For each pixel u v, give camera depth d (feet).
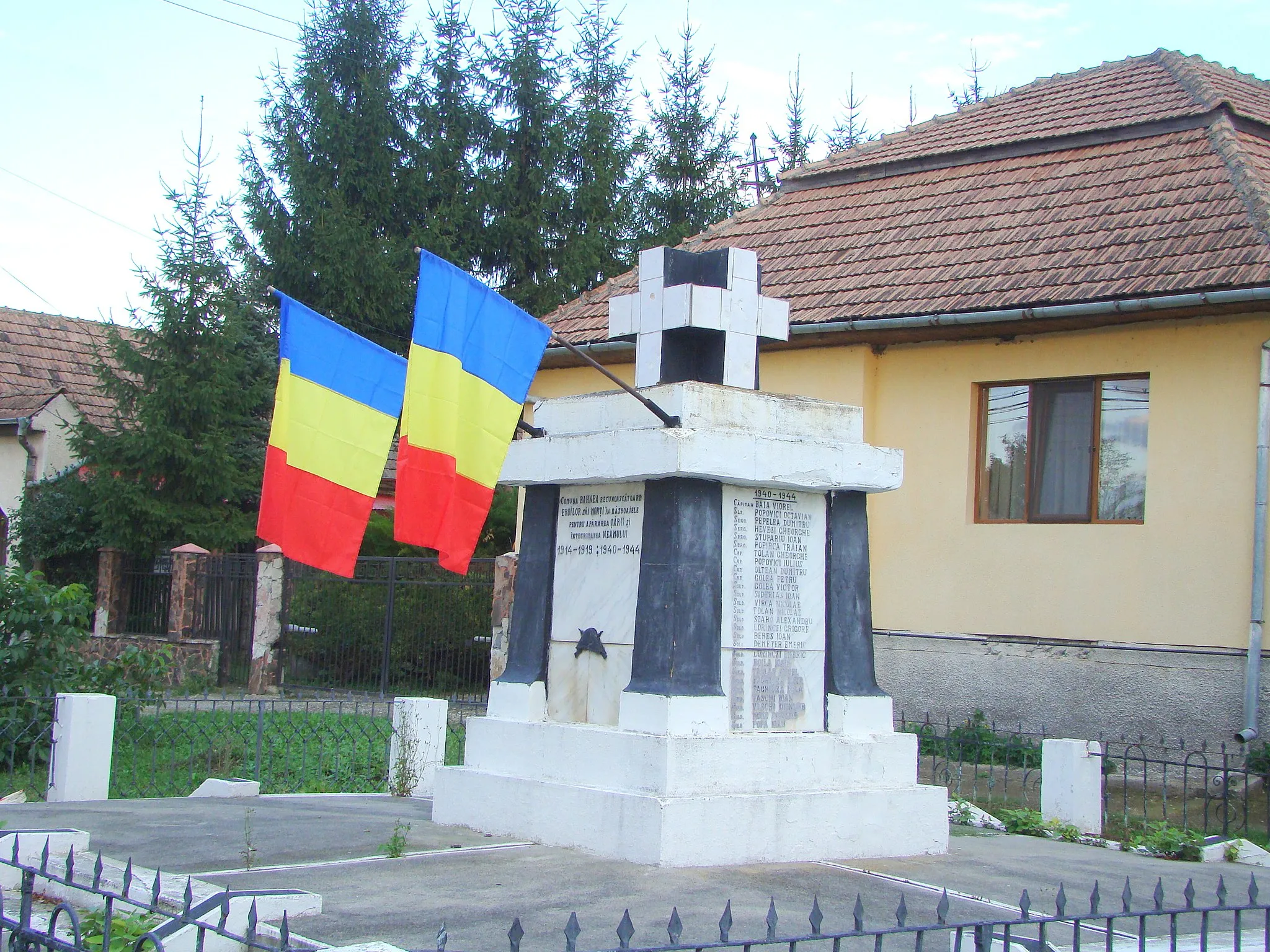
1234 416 38.60
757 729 24.47
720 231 57.72
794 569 25.44
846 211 54.24
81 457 73.00
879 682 45.50
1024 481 43.57
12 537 79.61
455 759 39.32
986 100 60.23
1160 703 39.14
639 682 23.77
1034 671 41.93
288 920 17.24
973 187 51.34
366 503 24.25
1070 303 40.04
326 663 62.54
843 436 26.37
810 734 24.67
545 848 23.40
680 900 19.60
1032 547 42.47
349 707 54.29
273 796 31.37
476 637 58.44
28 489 80.02
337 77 88.48
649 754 22.70
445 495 22.88
